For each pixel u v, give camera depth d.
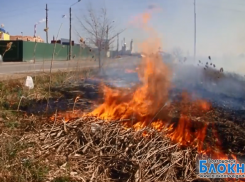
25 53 29.89
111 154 4.38
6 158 3.89
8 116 6.09
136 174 3.78
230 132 5.51
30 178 3.51
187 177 3.96
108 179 3.77
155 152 4.41
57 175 3.66
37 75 12.53
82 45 17.20
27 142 4.59
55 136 5.03
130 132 5.19
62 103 7.77
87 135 4.97
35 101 7.80
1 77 11.82
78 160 4.21
